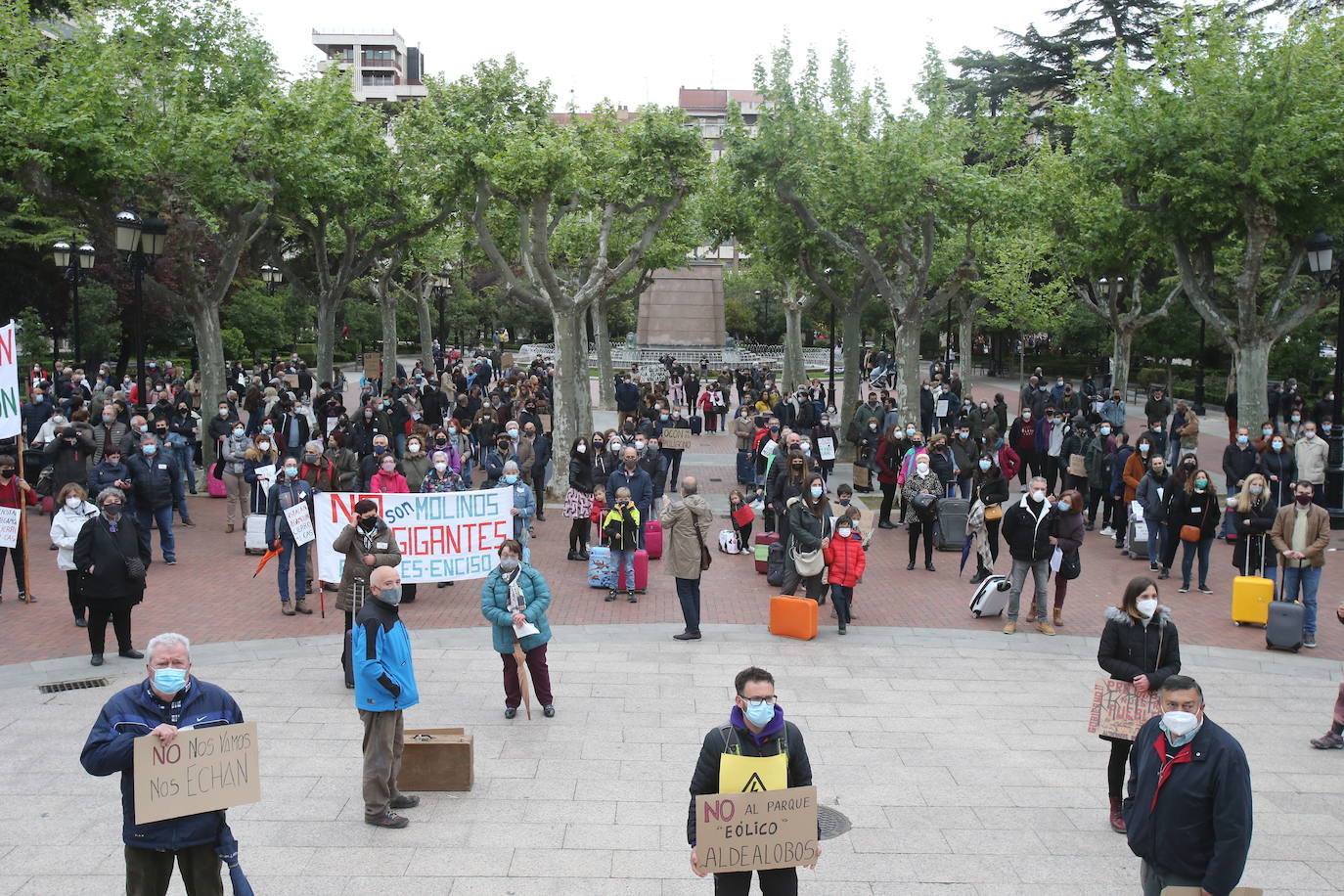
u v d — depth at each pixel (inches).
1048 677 476.1
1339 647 535.2
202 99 1047.6
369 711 313.4
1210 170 848.9
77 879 281.6
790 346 1688.0
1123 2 2000.5
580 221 1454.2
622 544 603.2
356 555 437.4
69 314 1601.9
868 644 525.0
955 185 954.7
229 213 951.0
